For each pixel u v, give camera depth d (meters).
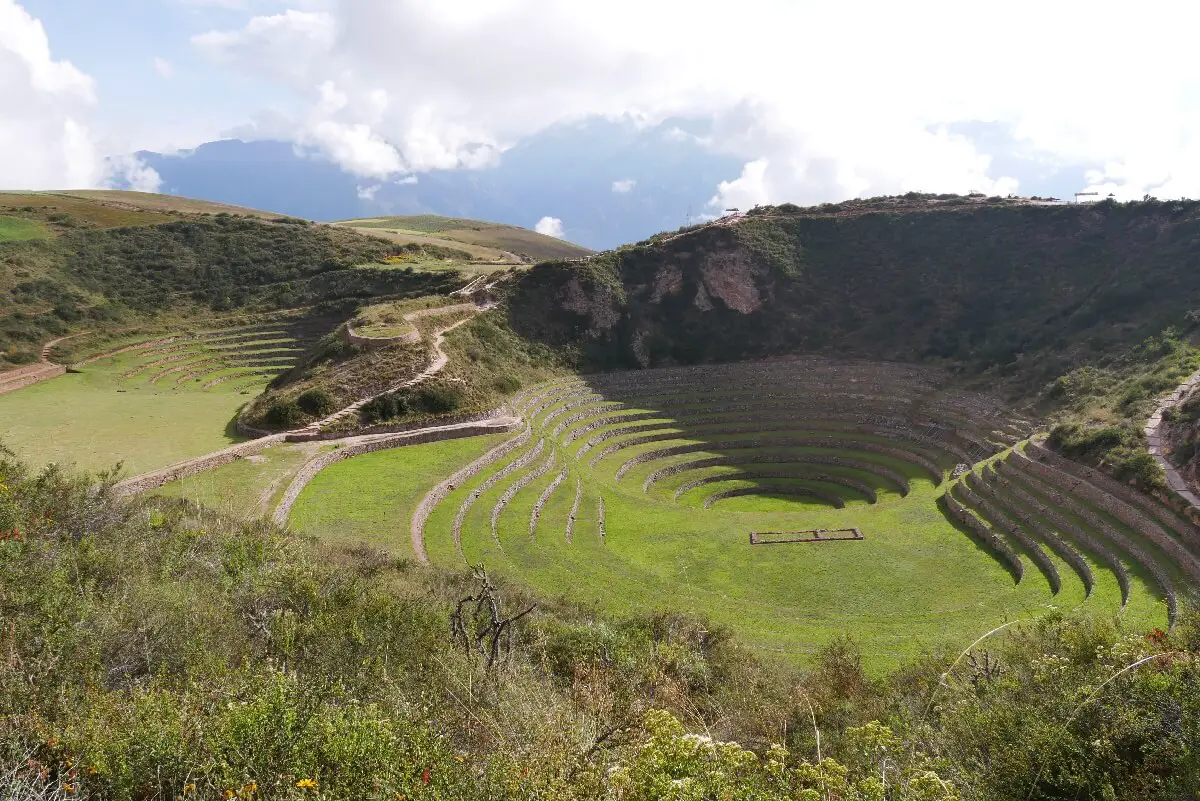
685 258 97.06
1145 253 78.44
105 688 9.09
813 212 108.62
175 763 7.06
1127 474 41.53
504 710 8.97
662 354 87.44
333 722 7.63
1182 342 55.66
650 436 69.00
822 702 15.73
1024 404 61.81
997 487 49.91
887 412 71.62
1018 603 36.66
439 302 80.12
